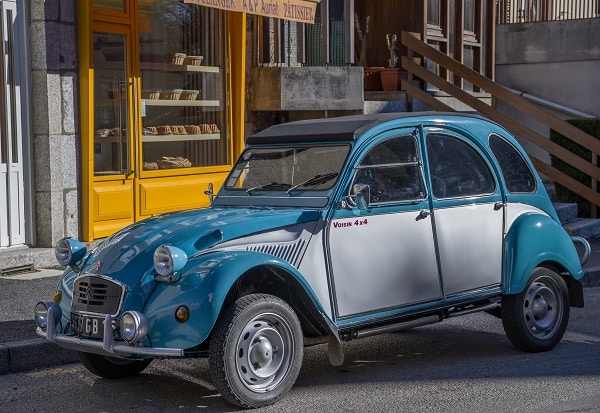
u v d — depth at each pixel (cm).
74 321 680
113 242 695
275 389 660
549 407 652
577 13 2166
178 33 1355
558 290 833
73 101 1182
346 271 704
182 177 1354
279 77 1460
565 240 835
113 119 1248
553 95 2033
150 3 1305
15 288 1029
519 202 823
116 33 1247
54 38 1154
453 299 765
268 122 1530
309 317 702
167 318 632
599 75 1975
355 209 712
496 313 851
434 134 775
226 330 633
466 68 1658
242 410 655
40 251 1146
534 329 821
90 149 1196
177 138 1353
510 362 788
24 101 1148
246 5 1266
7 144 1130
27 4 1141
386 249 727
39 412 663
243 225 675
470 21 2008
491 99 2033
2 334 823
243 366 644
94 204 1209
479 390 699
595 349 838
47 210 1160
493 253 795
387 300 727
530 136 1602
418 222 747
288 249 677
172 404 678
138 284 650
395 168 743
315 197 715
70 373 773
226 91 1438
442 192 766
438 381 728
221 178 1417
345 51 1527
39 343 791
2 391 718
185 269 645
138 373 768
